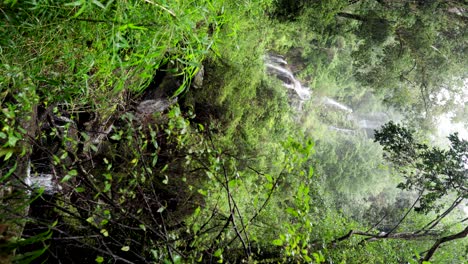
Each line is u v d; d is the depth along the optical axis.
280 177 4.57
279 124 12.55
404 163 9.13
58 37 2.44
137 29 2.51
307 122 24.28
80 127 5.03
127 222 4.52
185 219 6.27
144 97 6.25
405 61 11.64
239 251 5.50
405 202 17.39
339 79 23.64
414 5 10.59
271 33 10.96
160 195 6.09
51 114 4.25
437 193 8.19
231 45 8.03
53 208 4.01
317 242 7.13
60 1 2.24
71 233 4.16
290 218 7.80
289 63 21.17
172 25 2.54
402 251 8.97
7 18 2.11
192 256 4.31
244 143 10.59
